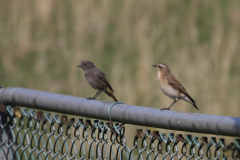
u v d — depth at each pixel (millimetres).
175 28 16844
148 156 4410
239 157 3744
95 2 17859
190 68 13570
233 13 17484
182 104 11930
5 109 5777
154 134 4359
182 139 4117
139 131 4508
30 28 17531
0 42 17188
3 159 5941
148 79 13203
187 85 12781
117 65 14445
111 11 17656
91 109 4738
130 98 12516
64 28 17391
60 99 5027
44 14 17766
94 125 4891
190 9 18188
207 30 16891
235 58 14328
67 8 18266
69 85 14289
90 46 16281
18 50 16750
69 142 10094
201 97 12258
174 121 4074
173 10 18266
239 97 12297
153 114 4242
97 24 16891
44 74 15492
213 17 17672
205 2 18781
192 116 3963
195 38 15867
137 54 15117
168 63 14312
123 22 16875
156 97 12633
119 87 12969
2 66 16406
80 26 16906
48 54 16609
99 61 15516
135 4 17844
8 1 18125
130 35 16375
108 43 16391
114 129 4691
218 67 13789
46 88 14734
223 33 16172
